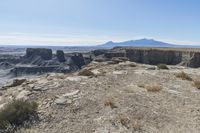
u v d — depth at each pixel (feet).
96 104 38.14
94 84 50.62
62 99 39.52
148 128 31.19
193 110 38.58
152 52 376.48
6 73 474.08
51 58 631.15
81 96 41.29
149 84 54.39
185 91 50.60
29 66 525.34
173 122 33.50
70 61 522.06
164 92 48.60
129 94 44.65
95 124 31.50
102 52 585.22
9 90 51.19
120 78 60.44
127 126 31.30
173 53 359.25
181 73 67.51
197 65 309.01
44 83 50.16
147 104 39.91
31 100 39.86
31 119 32.30
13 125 30.32
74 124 31.37
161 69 86.28
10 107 32.60
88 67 98.37
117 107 37.29
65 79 54.70
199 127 32.09
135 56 388.57
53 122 31.81
